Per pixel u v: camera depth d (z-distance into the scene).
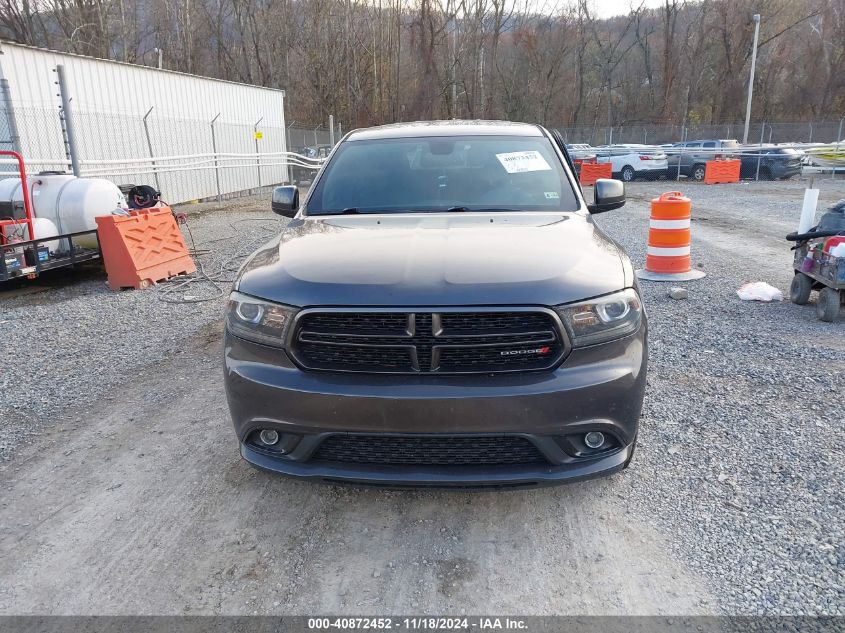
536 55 51.97
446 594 2.47
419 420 2.52
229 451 3.64
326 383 2.59
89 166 14.03
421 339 2.56
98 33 38.91
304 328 2.65
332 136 28.53
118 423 4.03
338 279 2.72
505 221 3.46
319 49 44.28
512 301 2.55
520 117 52.81
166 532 2.89
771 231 11.91
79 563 2.69
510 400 2.49
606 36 56.81
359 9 45.03
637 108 57.28
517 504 3.06
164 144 17.17
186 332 5.96
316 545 2.79
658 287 7.47
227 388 2.81
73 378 4.83
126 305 7.02
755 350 5.12
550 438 2.56
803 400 4.14
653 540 2.76
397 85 46.06
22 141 12.68
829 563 2.56
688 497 3.07
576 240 3.09
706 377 4.56
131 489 3.26
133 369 5.01
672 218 7.79
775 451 3.48
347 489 3.22
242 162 21.23
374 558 2.69
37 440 3.82
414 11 44.69
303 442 2.66
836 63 51.12
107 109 14.99
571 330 2.58
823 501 3.00
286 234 3.47
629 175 26.27
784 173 24.42
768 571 2.54
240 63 48.25
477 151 4.21
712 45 52.47
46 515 3.05
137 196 9.17
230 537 2.85
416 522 2.94
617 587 2.48
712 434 3.69
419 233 3.22
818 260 6.05
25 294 7.81
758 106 51.94
